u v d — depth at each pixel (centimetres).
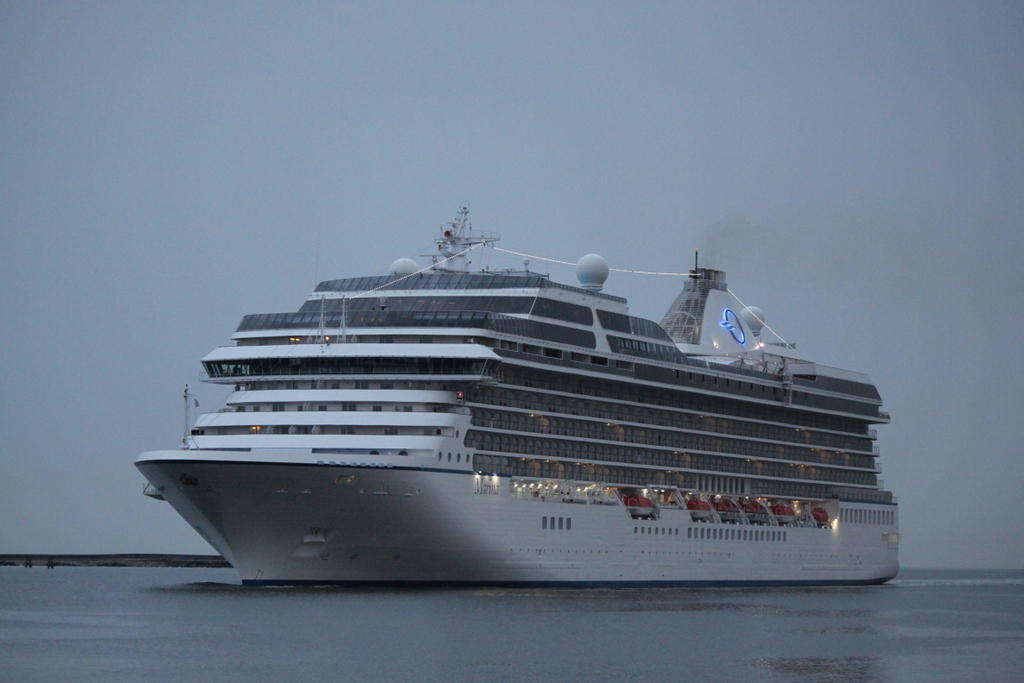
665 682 12625
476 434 18025
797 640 15688
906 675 13450
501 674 12594
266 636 14200
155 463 16688
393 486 16762
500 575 18300
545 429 19175
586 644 14375
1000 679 13300
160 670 12550
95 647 13875
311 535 17125
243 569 17638
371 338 17975
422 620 15325
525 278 19425
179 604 17700
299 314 18325
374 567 17538
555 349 19212
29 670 12600
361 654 13300
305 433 17162
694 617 17212
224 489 16525
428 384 17688
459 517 17400
